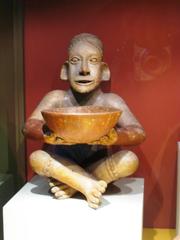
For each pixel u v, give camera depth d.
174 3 1.81
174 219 1.94
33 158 1.56
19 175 1.97
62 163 1.56
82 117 1.34
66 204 1.51
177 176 1.85
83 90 1.62
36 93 1.91
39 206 1.50
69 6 1.84
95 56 1.62
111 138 1.46
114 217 1.47
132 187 1.70
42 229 1.49
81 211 1.47
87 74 1.61
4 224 1.51
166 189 1.93
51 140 1.47
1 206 1.80
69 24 1.85
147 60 1.85
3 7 1.84
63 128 1.38
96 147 1.66
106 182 1.59
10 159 1.96
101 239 1.48
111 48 1.85
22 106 1.92
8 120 1.93
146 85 1.87
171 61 1.85
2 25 1.85
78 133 1.38
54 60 1.88
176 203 1.90
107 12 1.83
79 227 1.48
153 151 1.91
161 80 1.86
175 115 1.88
